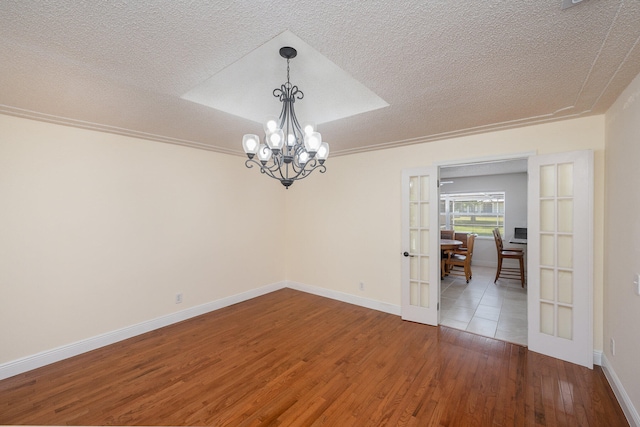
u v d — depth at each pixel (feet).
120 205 10.16
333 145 12.03
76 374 8.01
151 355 9.04
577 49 4.96
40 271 8.50
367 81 6.24
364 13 4.11
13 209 8.07
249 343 9.82
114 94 6.83
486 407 6.64
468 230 24.57
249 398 7.02
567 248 8.67
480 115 8.31
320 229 15.01
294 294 15.28
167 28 4.46
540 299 9.05
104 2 3.85
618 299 6.95
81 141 9.32
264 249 15.30
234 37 4.73
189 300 12.12
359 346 9.60
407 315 11.80
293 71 8.05
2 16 4.06
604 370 7.93
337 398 7.01
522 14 4.08
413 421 6.24
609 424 6.09
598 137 8.26
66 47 4.91
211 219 12.92
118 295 10.09
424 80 6.19
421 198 11.61
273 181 15.79
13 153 8.08
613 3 3.80
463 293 15.57
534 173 9.04
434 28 4.43
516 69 5.69
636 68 5.57
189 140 11.04
